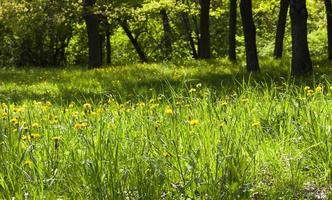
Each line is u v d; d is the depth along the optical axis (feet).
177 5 99.50
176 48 161.99
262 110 19.97
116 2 104.37
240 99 21.12
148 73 64.08
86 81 58.90
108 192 12.89
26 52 157.28
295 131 17.61
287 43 136.67
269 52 133.49
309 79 43.60
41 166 14.79
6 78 74.84
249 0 58.03
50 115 22.62
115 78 60.39
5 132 17.93
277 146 16.48
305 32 48.83
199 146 15.71
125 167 14.07
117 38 177.78
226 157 13.75
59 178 14.11
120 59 183.21
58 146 16.71
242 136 16.16
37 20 98.12
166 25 147.95
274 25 168.66
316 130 16.47
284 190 13.78
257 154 15.67
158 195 13.14
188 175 14.34
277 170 15.11
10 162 14.78
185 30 151.94
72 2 87.51
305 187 14.49
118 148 15.30
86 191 13.24
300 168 15.19
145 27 157.69
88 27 89.45
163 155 15.06
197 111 19.66
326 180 14.70
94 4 88.43
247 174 14.39
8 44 156.46
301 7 48.47
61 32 148.77
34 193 12.75
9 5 92.68
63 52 164.76
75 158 15.08
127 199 13.09
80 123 19.77
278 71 55.52
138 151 15.78
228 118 18.11
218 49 169.37
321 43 113.91
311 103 19.49
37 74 79.66
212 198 12.81
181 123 18.01
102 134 16.84
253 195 13.79
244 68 62.90
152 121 18.75
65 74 73.72
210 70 62.85
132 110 22.20
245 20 58.65
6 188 12.98
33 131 20.02
